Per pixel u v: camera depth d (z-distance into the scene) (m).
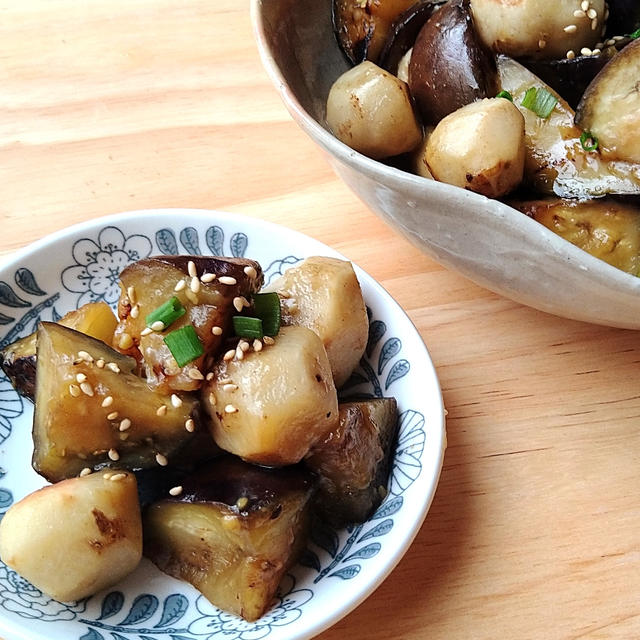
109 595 0.31
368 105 0.37
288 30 0.40
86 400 0.31
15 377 0.35
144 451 0.32
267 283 0.39
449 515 0.34
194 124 0.48
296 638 0.29
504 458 0.35
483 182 0.34
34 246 0.39
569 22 0.36
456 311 0.40
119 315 0.34
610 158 0.34
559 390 0.38
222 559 0.30
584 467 0.35
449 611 0.31
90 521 0.30
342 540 0.33
